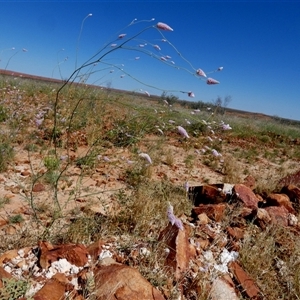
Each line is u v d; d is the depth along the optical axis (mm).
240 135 14102
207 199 4473
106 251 2779
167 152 7379
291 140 16422
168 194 4266
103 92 7781
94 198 4012
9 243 2746
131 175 5023
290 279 2914
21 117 7016
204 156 8133
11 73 12617
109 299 2145
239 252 3229
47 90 11828
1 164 4586
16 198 3721
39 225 3115
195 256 3023
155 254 2756
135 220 3369
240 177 6766
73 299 2186
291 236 3658
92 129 6672
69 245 2637
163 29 2410
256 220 3959
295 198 4984
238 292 2719
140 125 5234
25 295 2105
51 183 4102
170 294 2436
